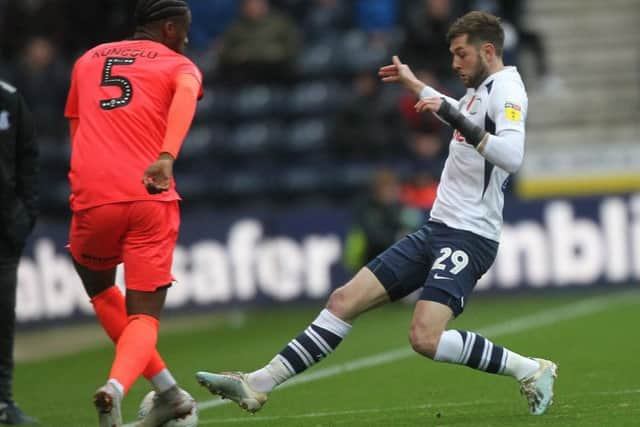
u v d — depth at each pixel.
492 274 49.62
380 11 62.84
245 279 49.38
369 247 48.34
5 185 24.94
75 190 21.70
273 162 57.66
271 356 36.62
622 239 49.59
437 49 55.50
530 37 59.97
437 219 22.42
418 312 21.92
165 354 38.69
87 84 22.02
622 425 21.14
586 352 33.88
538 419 22.22
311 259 49.78
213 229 49.25
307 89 59.62
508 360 22.47
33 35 59.78
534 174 53.47
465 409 24.62
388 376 30.73
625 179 53.31
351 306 22.33
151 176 20.45
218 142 58.19
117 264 22.33
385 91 57.41
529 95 61.56
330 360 34.41
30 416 26.94
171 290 48.53
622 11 65.88
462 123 21.42
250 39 58.97
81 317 46.81
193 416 22.42
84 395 30.58
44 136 56.94
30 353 41.19
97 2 58.09
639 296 47.59
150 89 21.70
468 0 57.06
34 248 45.91
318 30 62.19
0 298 25.17
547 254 49.72
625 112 63.12
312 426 23.11
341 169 56.12
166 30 22.42
